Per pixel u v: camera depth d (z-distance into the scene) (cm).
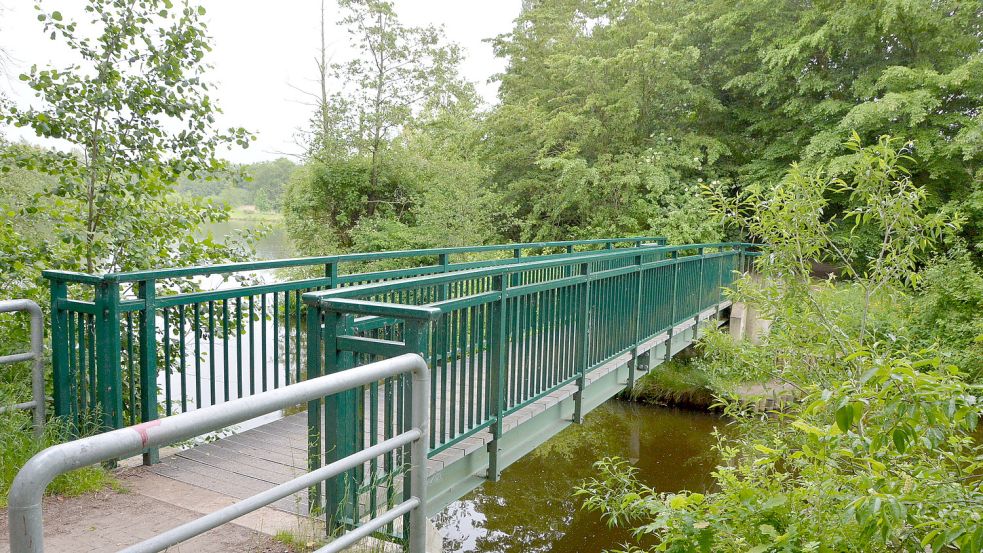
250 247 647
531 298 452
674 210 1602
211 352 416
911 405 217
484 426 395
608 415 1191
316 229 2077
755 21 1703
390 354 253
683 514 279
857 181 446
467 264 677
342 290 275
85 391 367
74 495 316
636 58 1648
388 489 260
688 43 1823
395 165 2083
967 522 204
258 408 158
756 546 268
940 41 1415
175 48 562
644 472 945
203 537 277
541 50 2145
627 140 1809
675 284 880
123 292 531
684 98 1775
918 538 250
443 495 392
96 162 546
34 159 547
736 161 1844
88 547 265
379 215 2027
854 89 1505
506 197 1997
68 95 536
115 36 539
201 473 356
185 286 571
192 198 627
